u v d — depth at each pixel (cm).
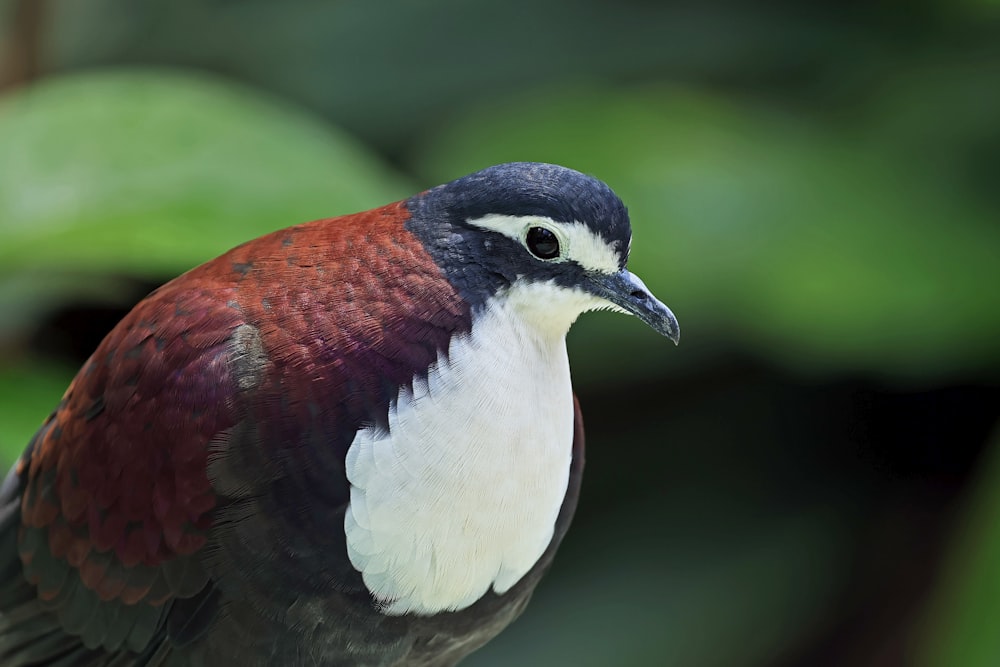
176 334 200
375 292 199
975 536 211
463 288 200
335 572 199
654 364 223
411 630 201
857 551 224
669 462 225
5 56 222
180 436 199
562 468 201
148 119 210
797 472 225
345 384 199
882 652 223
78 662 204
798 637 223
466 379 199
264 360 199
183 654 201
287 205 209
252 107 211
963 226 222
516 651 221
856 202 223
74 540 202
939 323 219
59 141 209
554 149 224
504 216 200
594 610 222
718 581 222
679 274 220
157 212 208
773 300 220
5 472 210
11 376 209
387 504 199
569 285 200
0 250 208
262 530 199
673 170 223
